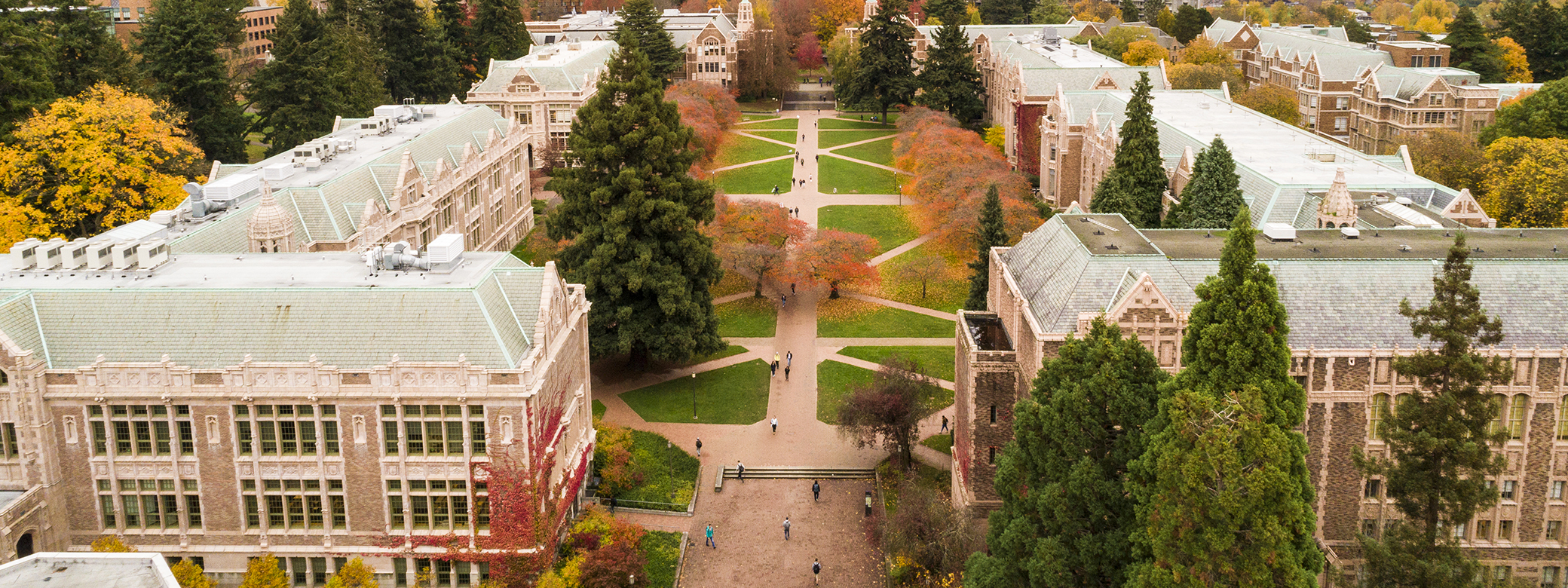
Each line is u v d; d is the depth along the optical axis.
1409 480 55.97
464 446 65.12
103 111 111.19
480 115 147.50
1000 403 73.25
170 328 66.56
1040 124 162.62
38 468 64.69
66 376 64.44
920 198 154.38
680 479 86.19
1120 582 55.28
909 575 71.62
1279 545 47.66
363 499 66.56
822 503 83.75
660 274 99.69
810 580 73.81
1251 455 47.66
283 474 66.06
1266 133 128.38
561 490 70.75
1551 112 142.38
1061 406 57.12
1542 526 67.44
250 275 71.56
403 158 111.81
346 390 63.91
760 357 110.50
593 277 98.75
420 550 67.00
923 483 85.25
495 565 66.88
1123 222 83.38
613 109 99.88
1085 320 65.12
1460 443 54.31
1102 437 56.84
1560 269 68.56
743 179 179.25
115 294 67.44
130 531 67.31
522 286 71.56
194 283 69.50
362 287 67.75
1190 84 179.88
